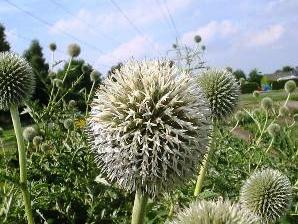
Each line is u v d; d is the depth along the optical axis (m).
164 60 0.13
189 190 0.20
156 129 0.12
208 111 0.13
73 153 0.21
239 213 0.10
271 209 0.18
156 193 0.12
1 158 0.21
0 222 0.17
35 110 0.25
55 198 0.20
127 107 0.12
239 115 0.27
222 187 0.20
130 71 0.13
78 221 0.19
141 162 0.12
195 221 0.10
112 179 0.12
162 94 0.12
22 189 0.17
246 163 0.24
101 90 0.13
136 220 0.13
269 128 0.25
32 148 0.26
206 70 0.21
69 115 0.26
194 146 0.12
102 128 0.12
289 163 0.24
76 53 0.28
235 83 0.20
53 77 0.31
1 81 0.19
